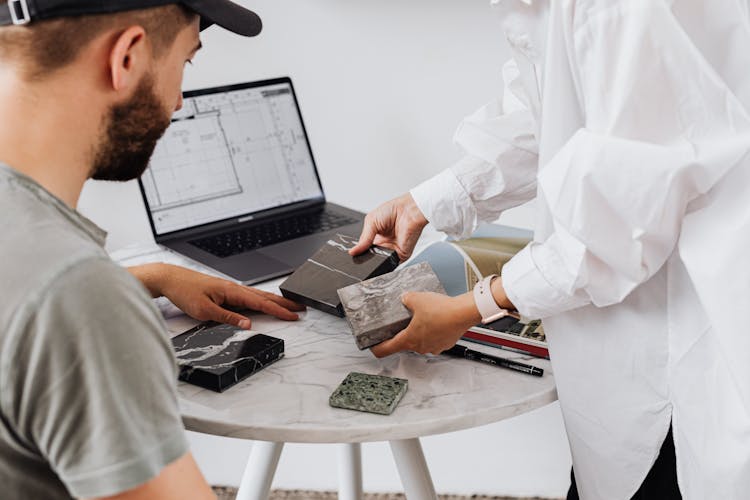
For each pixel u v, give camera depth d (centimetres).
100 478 60
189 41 79
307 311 119
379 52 171
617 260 87
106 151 73
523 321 111
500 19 97
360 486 143
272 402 95
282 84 168
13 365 59
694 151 83
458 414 92
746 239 84
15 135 67
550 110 92
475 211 124
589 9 84
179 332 112
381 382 96
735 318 84
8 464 62
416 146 177
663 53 83
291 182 166
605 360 98
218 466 199
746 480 89
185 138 157
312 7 169
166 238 151
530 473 196
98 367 59
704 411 92
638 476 100
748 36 84
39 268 60
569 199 86
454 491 201
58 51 67
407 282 108
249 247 146
